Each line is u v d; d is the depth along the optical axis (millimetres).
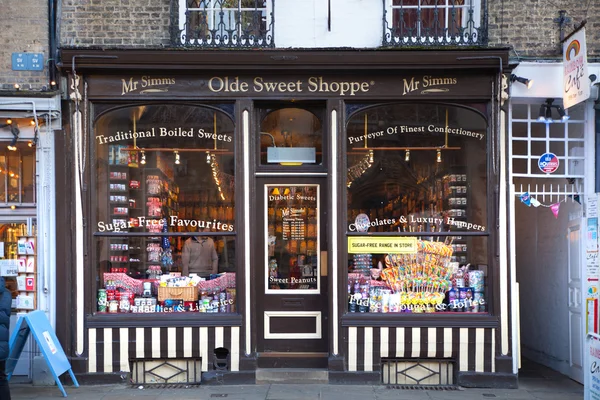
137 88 7504
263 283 7812
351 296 7641
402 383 7543
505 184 7500
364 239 7691
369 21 7668
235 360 7469
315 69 7402
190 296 7664
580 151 7859
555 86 7535
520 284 9883
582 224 7695
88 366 7418
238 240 7559
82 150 7473
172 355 7465
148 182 7762
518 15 7656
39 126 7453
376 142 7750
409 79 7543
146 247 7727
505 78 7461
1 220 7734
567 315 8188
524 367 8797
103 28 7605
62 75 7473
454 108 7695
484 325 7418
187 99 7559
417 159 7734
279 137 7902
